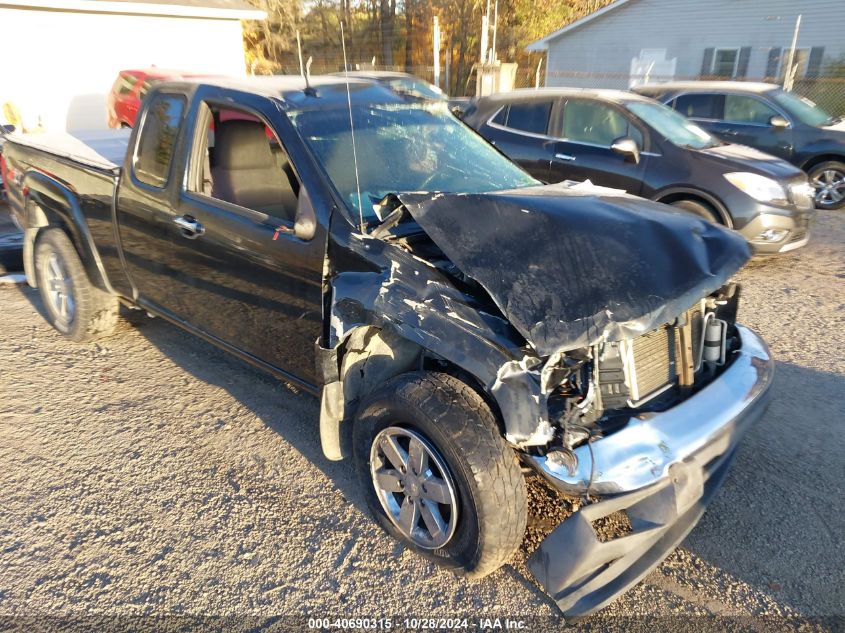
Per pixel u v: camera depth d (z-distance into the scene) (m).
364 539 3.04
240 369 4.70
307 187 3.19
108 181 4.34
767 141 10.33
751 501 3.31
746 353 3.16
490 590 2.76
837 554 2.97
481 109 8.59
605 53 24.00
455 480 2.55
